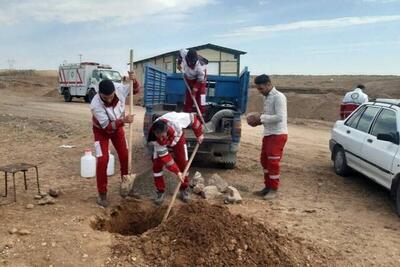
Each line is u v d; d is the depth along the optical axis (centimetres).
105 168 677
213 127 965
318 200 793
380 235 634
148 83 961
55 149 1153
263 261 503
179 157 721
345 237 619
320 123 2162
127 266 496
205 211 561
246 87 1012
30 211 643
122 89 699
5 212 636
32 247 523
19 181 820
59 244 531
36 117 1964
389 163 752
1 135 1378
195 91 951
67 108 2567
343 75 6122
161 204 702
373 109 895
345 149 940
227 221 543
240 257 501
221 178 835
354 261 543
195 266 492
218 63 3388
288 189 854
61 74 3228
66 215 627
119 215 685
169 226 553
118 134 710
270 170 780
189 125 706
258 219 663
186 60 938
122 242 545
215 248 505
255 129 1783
